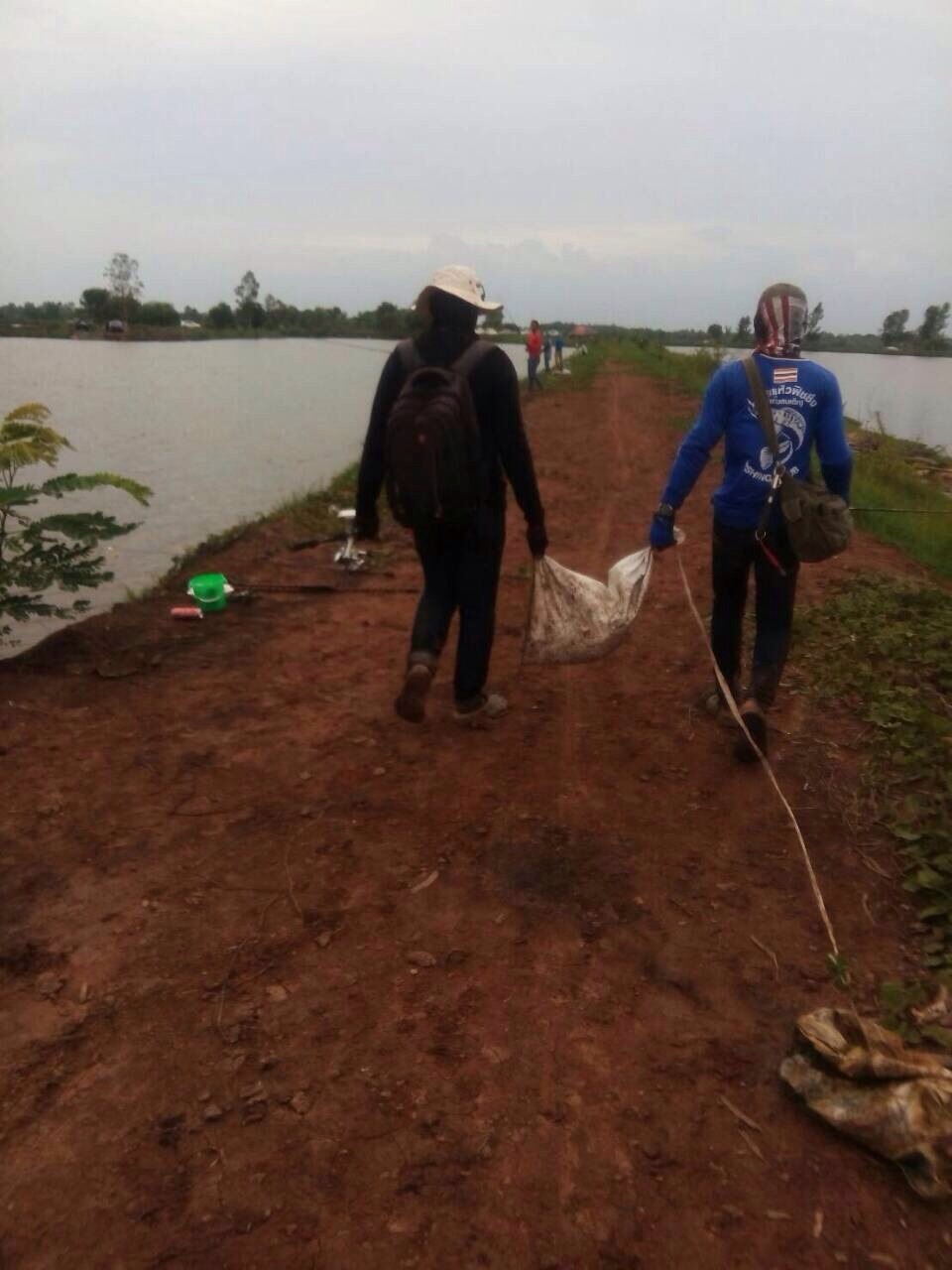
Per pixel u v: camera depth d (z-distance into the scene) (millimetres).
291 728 4672
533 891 3422
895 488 12797
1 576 5500
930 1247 2195
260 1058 2684
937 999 2865
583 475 12336
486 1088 2600
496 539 4168
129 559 10445
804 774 4184
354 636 6047
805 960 3084
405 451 3645
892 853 3611
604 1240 2197
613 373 33156
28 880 3432
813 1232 2221
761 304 3982
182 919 3248
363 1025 2809
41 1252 2146
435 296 3857
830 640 5609
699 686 5195
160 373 43688
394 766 4305
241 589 6934
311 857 3607
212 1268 2121
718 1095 2586
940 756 4125
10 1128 2451
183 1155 2387
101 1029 2773
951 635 5488
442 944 3154
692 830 3799
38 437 5637
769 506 3928
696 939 3184
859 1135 2426
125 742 4496
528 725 4734
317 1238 2189
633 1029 2812
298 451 19547
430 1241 2189
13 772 4180
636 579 4406
